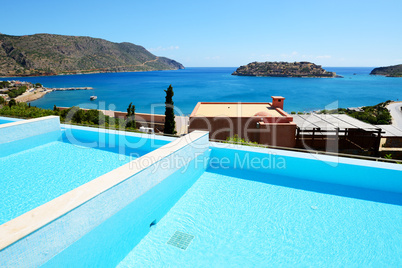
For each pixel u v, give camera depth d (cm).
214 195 489
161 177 416
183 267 313
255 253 334
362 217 405
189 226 396
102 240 301
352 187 506
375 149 1373
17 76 19138
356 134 1378
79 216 263
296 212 425
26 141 710
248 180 550
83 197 274
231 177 567
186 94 9344
